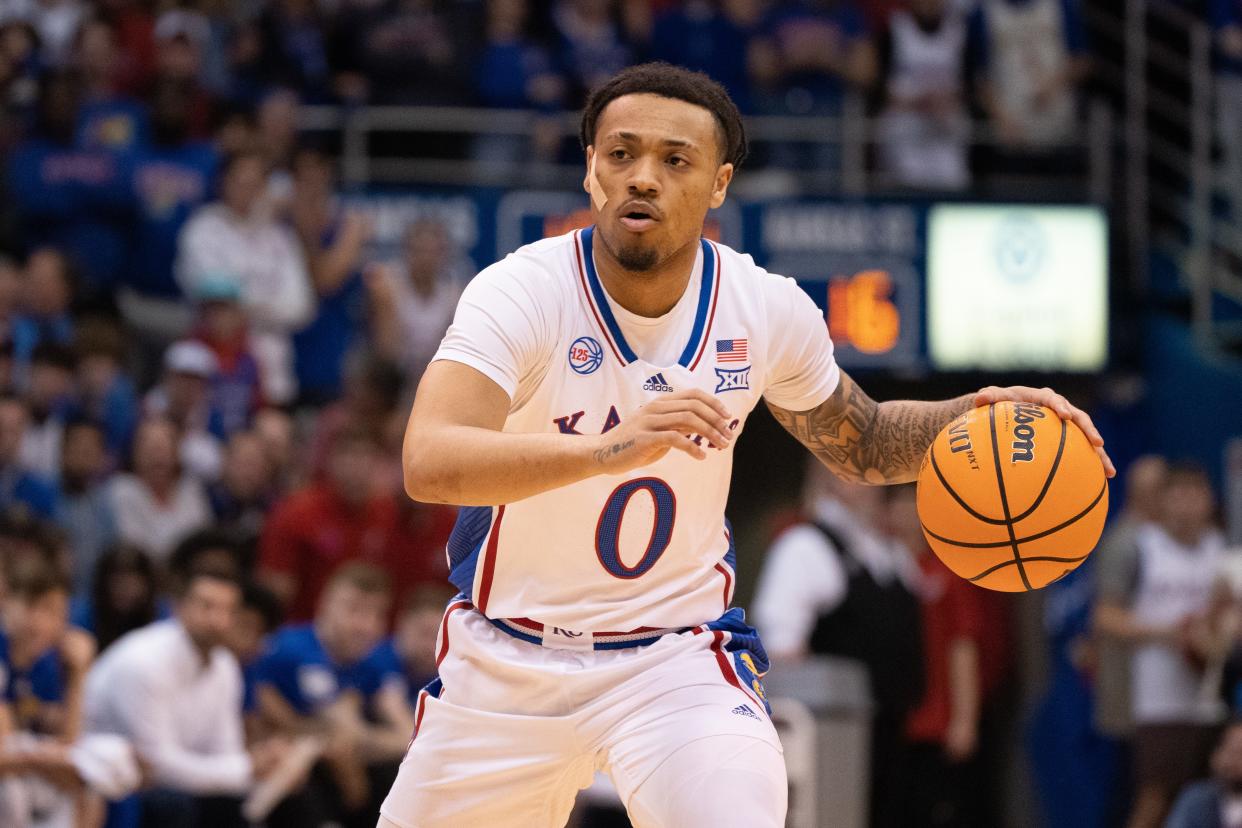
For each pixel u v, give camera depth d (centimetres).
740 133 1227
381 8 4212
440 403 1141
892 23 4303
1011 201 3969
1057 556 1230
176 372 3216
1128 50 4541
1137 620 3148
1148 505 3225
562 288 1206
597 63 4338
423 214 3906
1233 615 3003
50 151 3784
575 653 1241
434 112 4162
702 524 1245
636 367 1209
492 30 4259
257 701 2581
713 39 4350
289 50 4222
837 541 2933
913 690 2984
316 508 2966
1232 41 4612
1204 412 4125
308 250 3775
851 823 2384
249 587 2484
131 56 4147
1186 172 4566
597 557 1227
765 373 1266
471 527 1259
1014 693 3638
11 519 2511
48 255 3450
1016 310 3953
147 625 2614
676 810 1163
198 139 4003
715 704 1205
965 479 1233
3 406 2922
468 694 1257
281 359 3712
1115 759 3381
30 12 4394
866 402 1330
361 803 2562
